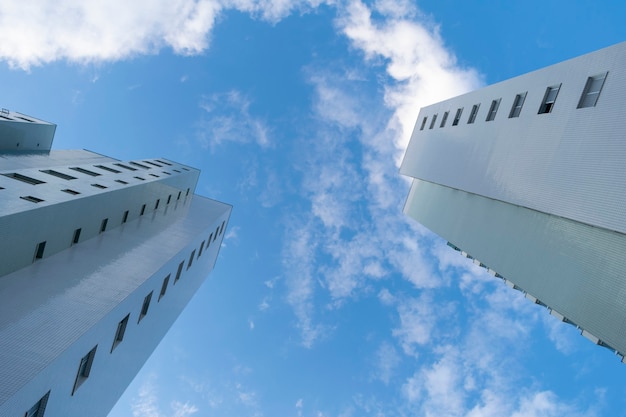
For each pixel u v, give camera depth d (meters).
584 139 23.31
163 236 41.41
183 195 58.97
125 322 28.62
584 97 24.56
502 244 31.39
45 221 27.03
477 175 33.88
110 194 35.41
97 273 29.09
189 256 42.75
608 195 20.81
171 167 60.22
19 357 19.48
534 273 27.11
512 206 31.55
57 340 21.36
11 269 25.16
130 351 31.77
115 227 38.47
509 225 31.28
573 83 25.44
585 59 24.95
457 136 39.81
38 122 56.41
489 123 34.16
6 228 23.58
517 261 29.12
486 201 35.56
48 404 20.81
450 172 39.06
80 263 29.61
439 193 46.97
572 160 23.81
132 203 40.84
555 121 26.08
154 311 35.25
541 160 26.44
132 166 52.56
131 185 39.66
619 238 21.88
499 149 31.52
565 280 24.44
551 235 26.59
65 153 62.00
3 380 18.03
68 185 33.28
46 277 26.33
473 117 38.19
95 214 33.69
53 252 29.11
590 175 22.25
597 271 22.55
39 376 19.00
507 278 29.80
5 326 21.06
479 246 34.56
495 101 35.00
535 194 26.12
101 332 24.72
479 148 34.75
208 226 50.47
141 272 31.39
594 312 21.94
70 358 21.73
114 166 48.19
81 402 25.02
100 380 27.11
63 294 25.23
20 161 47.94
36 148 56.41
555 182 24.64
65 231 29.88
